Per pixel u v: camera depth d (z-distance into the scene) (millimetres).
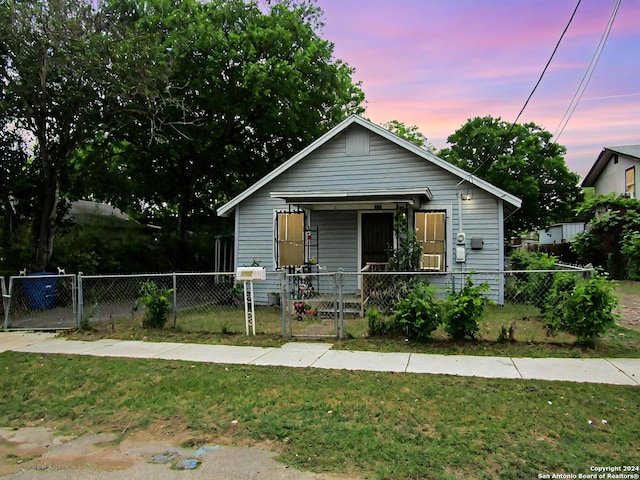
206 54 16984
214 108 17531
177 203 22328
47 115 12023
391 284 9852
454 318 6922
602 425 3885
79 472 3314
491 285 11117
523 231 32156
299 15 19469
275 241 12547
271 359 6344
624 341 7043
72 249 14469
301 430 3922
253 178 21875
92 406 4703
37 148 13531
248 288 12414
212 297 14344
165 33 16391
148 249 17078
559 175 29297
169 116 16672
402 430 3867
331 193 10914
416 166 11852
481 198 11375
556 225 33656
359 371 5629
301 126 19312
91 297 12469
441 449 3488
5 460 3547
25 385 5449
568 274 7008
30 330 8992
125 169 20500
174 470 3303
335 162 12445
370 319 7523
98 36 11578
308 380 5309
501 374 5383
